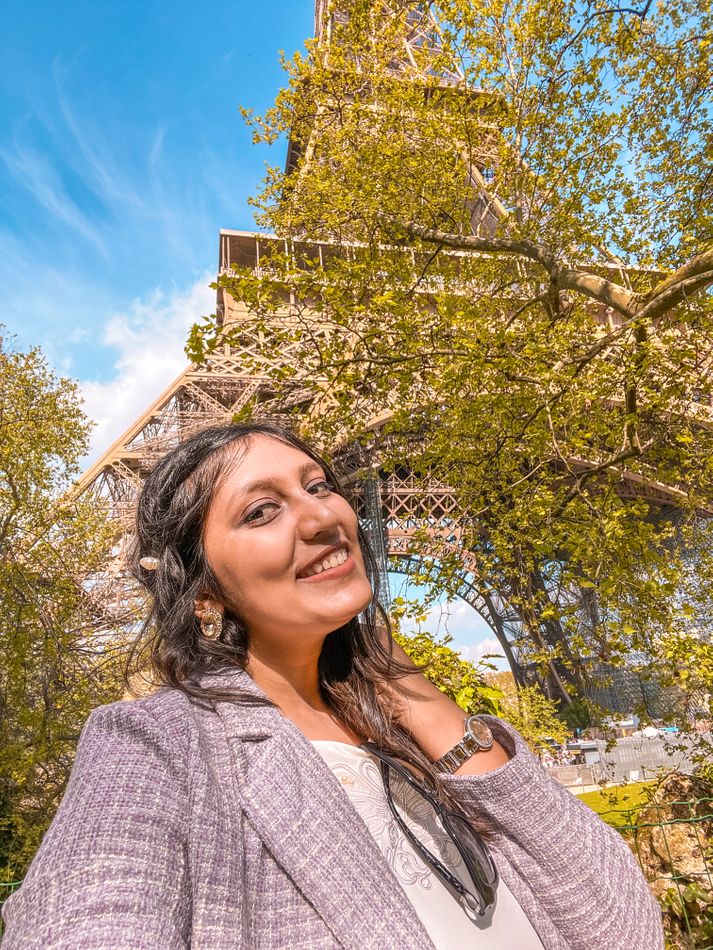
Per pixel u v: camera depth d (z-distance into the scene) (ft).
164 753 2.93
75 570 52.08
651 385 26.94
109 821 2.49
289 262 24.17
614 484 29.48
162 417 86.48
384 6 29.71
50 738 43.24
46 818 45.14
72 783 2.75
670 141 29.19
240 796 3.04
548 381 25.49
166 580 4.09
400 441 31.40
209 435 4.33
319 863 2.91
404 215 32.37
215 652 4.02
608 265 33.45
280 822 2.98
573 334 30.32
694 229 28.63
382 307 25.90
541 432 27.37
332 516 4.01
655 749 44.34
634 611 23.80
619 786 27.35
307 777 3.19
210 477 4.07
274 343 25.45
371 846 3.10
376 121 30.68
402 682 4.70
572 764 65.72
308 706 4.25
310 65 30.42
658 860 14.33
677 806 15.07
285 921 2.81
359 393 29.53
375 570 5.10
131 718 3.09
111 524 53.88
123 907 2.23
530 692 22.12
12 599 45.16
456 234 32.30
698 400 31.50
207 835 2.70
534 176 29.14
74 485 58.39
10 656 44.06
